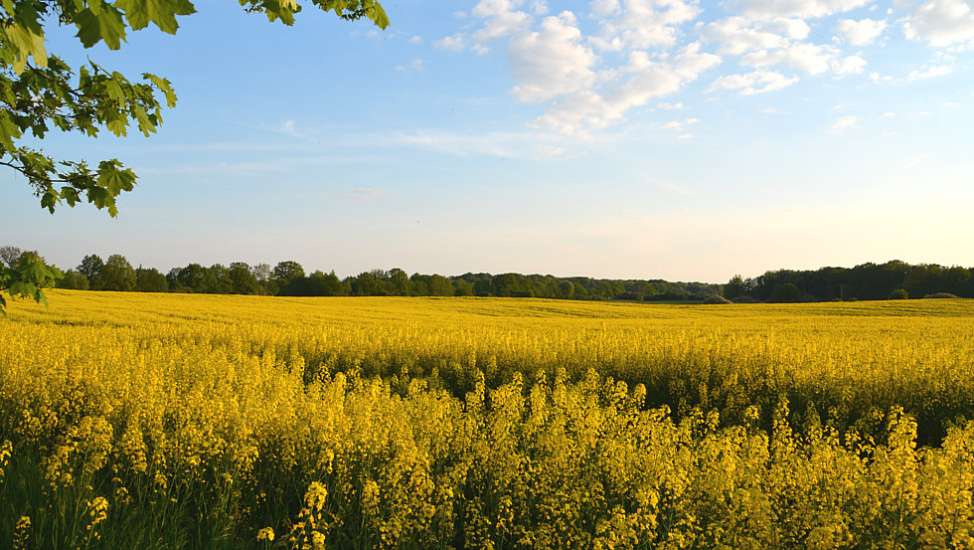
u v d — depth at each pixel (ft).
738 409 42.80
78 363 39.29
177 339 69.21
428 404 27.81
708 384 50.16
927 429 40.40
